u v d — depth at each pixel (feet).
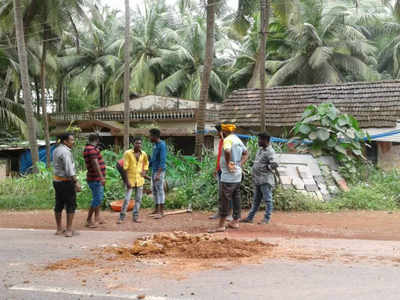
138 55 116.88
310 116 41.01
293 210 32.07
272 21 87.04
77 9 63.57
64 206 24.81
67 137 23.70
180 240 21.25
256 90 62.49
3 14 62.13
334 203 33.19
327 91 57.26
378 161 49.03
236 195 25.41
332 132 40.06
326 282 14.26
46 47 68.49
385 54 115.55
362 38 90.63
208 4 43.96
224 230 24.63
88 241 22.12
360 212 31.53
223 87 114.52
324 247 20.07
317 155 39.09
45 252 19.58
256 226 26.16
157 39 116.67
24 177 46.65
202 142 44.73
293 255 18.37
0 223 29.55
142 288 13.99
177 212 31.73
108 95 132.46
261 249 19.62
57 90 121.80
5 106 88.28
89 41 116.67
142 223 28.02
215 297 12.96
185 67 115.34
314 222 27.45
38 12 62.44
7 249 20.29
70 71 119.24
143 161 28.96
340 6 86.84
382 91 53.83
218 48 115.44
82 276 15.56
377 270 15.64
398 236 23.07
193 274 15.56
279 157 36.73
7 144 77.41
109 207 34.76
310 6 86.17
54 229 26.61
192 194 34.60
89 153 26.78
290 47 96.48
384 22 109.29
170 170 41.24
